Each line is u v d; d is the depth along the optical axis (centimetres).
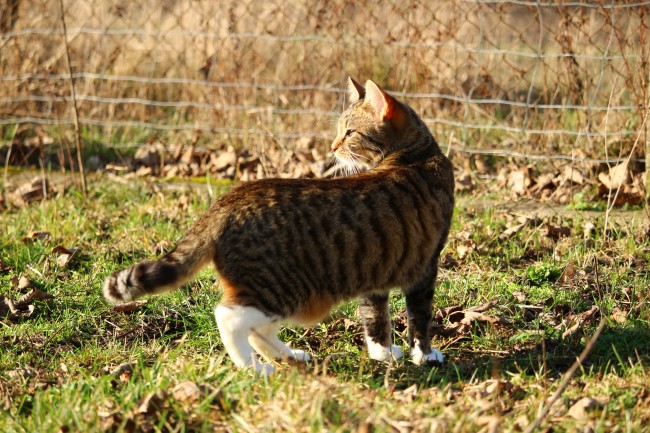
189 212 873
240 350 509
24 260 742
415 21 1020
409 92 1039
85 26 1235
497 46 1046
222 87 1108
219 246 508
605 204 852
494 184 933
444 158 605
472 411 458
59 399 484
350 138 646
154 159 1065
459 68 1062
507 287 676
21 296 671
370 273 535
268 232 506
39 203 922
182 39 1213
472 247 747
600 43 973
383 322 571
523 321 621
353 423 432
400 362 571
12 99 1148
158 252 768
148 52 1164
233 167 1016
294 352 568
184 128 1105
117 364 564
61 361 570
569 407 474
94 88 1184
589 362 551
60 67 1198
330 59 1075
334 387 474
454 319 637
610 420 455
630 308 620
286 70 1117
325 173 954
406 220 544
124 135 1128
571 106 902
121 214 879
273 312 511
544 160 953
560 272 695
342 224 521
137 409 457
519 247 759
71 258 745
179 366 526
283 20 1105
